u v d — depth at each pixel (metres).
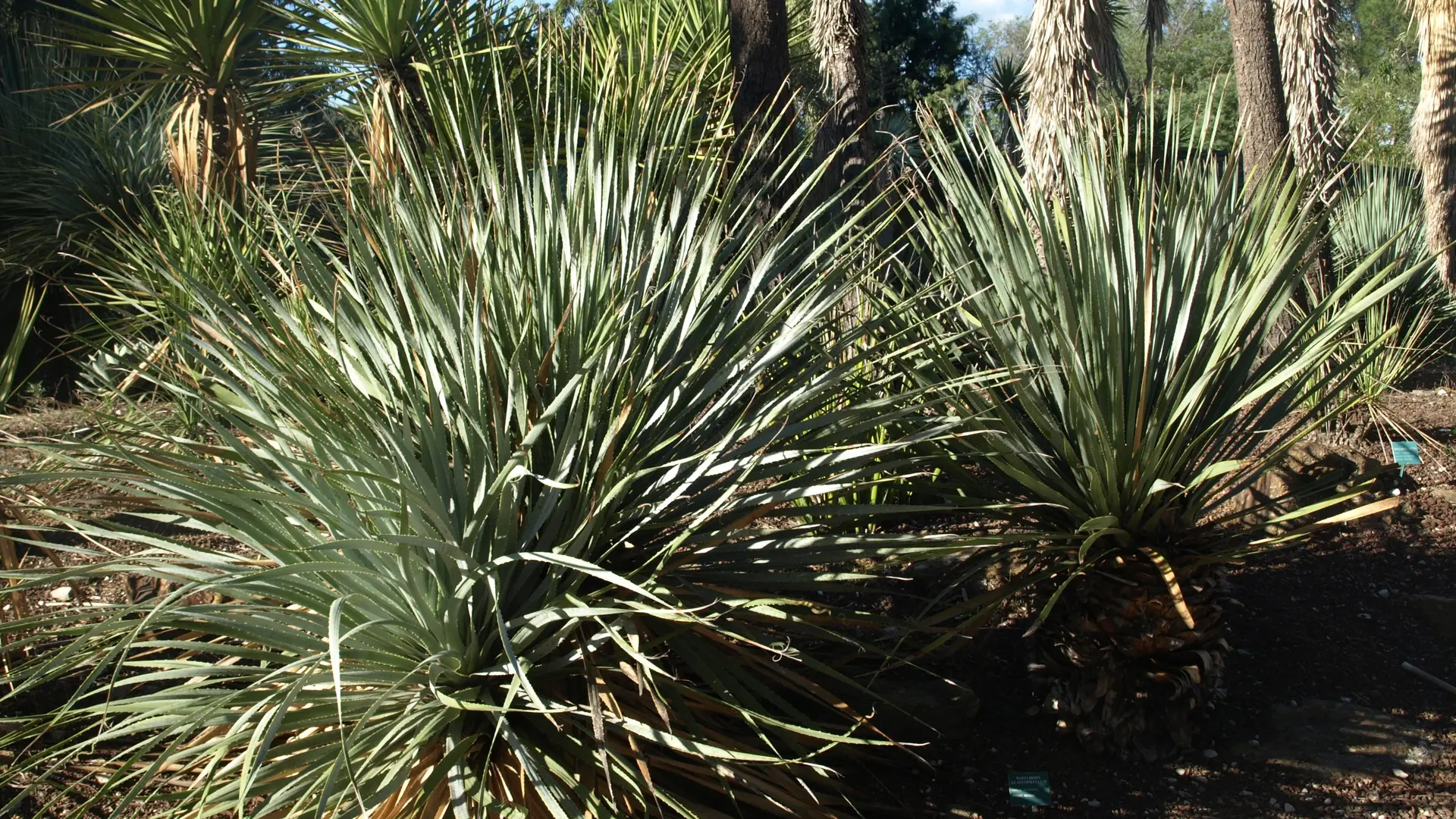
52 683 3.25
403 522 2.24
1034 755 3.28
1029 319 3.16
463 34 6.04
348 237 3.09
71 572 2.37
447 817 2.47
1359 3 25.30
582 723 2.59
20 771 2.47
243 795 1.87
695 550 2.85
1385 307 6.45
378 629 2.52
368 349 2.96
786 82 5.57
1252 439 3.36
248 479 2.53
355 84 6.24
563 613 2.45
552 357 2.90
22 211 8.65
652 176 3.45
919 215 3.80
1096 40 5.99
